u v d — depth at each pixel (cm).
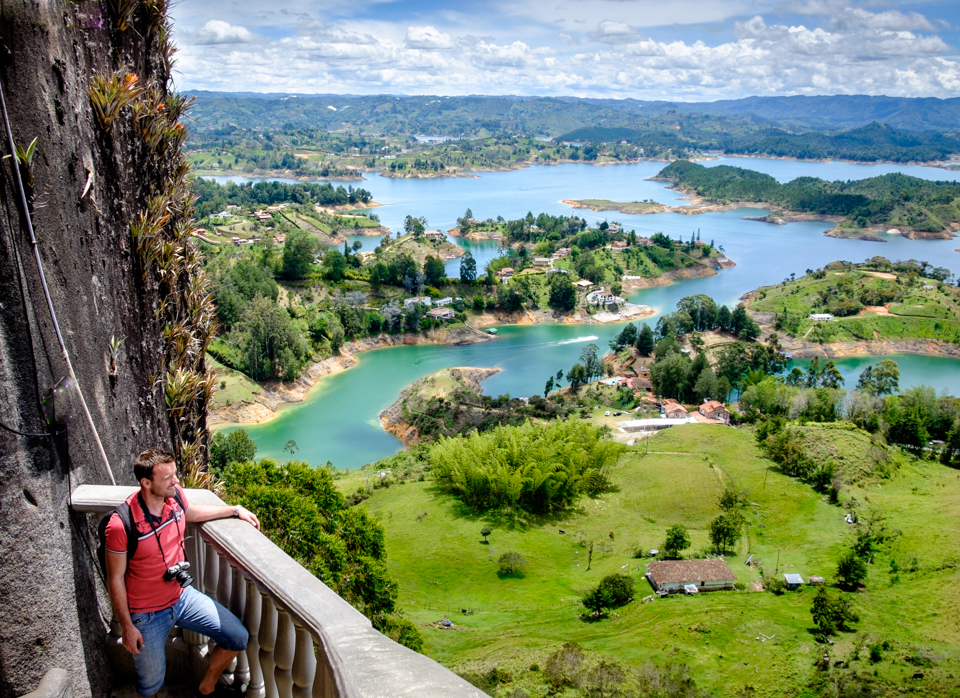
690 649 4484
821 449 8625
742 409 11612
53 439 553
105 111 684
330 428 10300
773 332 16925
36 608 528
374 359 13712
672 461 8275
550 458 6969
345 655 396
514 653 4256
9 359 513
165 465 516
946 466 9188
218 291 12312
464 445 7200
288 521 2417
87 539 598
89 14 701
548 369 13538
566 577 5803
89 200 672
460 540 6253
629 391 12025
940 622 4994
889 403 10425
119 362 732
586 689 3772
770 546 6631
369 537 2902
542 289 18038
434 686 366
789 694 3969
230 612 552
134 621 529
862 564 5753
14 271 527
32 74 567
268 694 533
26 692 529
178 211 946
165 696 630
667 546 6212
